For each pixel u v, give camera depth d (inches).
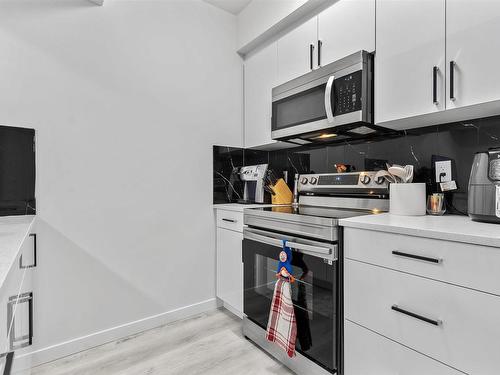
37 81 61.1
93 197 68.1
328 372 50.8
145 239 76.2
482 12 42.2
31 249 56.2
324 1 67.1
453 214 56.6
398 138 65.9
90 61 67.9
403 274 40.9
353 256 47.6
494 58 41.0
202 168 87.4
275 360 62.7
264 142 87.1
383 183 63.6
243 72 97.3
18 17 59.2
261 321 66.4
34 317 60.3
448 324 36.2
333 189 74.6
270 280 64.2
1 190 57.5
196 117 86.1
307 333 54.3
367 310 45.6
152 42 77.5
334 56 64.8
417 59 49.8
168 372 58.7
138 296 75.1
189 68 84.7
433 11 47.6
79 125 66.2
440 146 58.7
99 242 69.1
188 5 84.5
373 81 57.7
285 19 75.1
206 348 67.4
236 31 94.7
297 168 91.5
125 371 59.0
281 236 59.7
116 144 71.6
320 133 69.1
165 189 79.8
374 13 56.7
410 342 40.1
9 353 26.5
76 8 66.1
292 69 76.2
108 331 70.0
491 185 43.9
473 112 48.4
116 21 71.7
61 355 63.3
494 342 32.4
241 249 76.9
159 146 78.8
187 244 84.0
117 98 71.7
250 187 94.0
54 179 63.1
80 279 66.4
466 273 34.6
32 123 60.6
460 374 35.2
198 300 86.0
